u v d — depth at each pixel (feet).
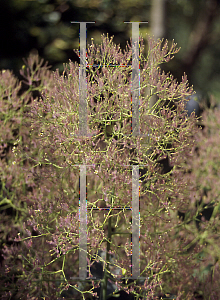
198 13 11.48
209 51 13.02
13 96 5.20
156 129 3.68
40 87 5.26
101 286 4.31
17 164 5.01
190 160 5.45
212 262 5.23
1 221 5.30
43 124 3.84
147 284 4.15
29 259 4.17
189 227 5.19
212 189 5.41
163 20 6.68
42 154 4.35
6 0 8.48
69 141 3.67
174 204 4.05
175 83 3.86
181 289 4.55
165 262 4.19
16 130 5.58
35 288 4.07
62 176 3.93
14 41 8.70
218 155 5.60
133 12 9.28
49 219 4.22
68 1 8.96
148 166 3.74
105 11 9.07
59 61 8.63
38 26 8.96
